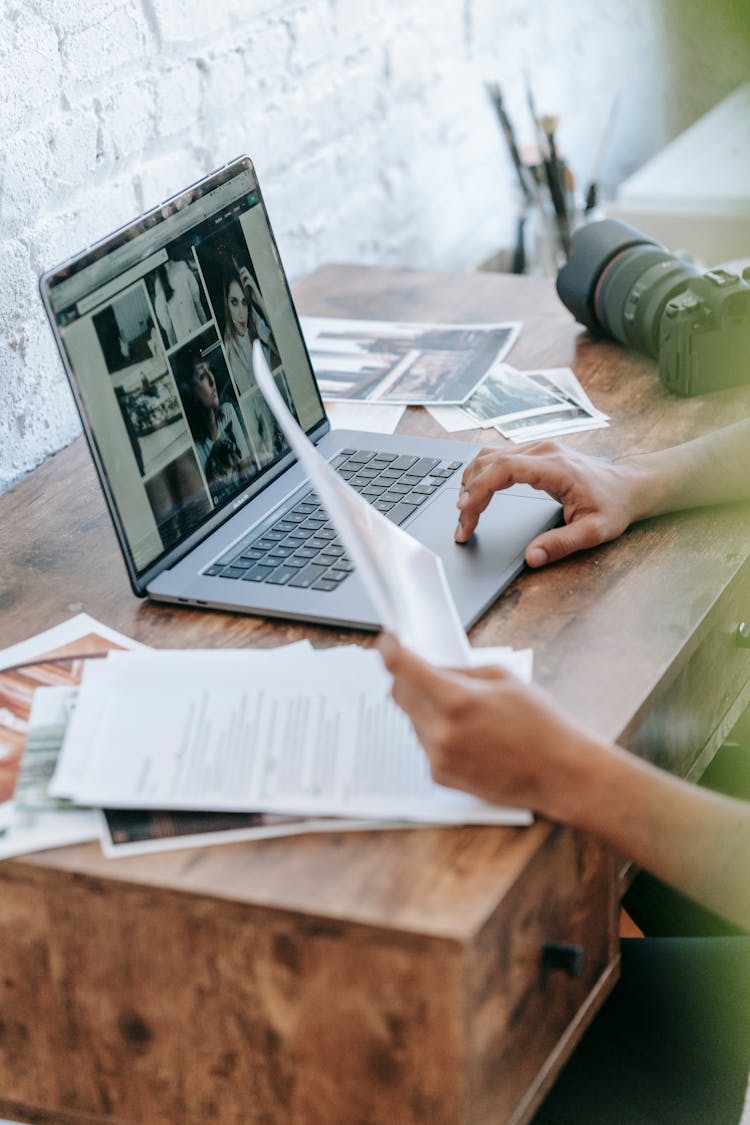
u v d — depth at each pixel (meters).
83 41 1.34
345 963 0.72
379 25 1.94
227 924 0.74
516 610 0.98
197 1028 0.78
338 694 0.86
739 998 1.00
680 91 2.84
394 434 1.27
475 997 0.71
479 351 1.46
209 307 1.10
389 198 2.06
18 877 0.77
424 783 0.79
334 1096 0.77
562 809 0.76
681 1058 0.95
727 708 1.13
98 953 0.78
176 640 0.96
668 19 2.73
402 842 0.75
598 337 1.49
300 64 1.76
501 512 1.10
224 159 1.63
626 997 1.00
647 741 0.94
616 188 2.91
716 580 1.01
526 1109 0.82
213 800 0.77
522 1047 0.80
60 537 1.15
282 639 0.95
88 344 0.96
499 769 0.76
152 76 1.46
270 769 0.80
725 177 2.30
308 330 1.54
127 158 1.45
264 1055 0.77
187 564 1.04
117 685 0.88
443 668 0.79
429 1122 0.74
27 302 1.33
